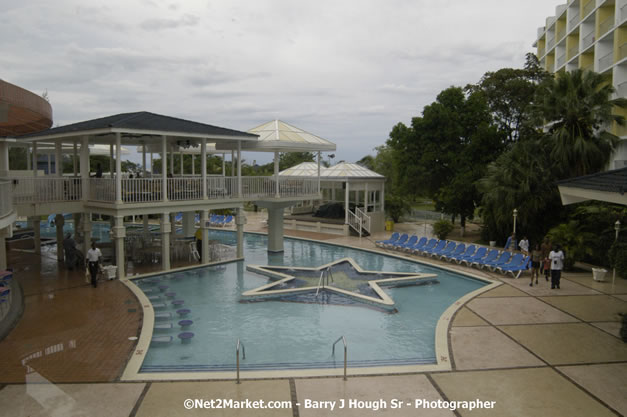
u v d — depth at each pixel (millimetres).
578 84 20984
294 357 10023
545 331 11227
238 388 8172
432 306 14164
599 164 20625
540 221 22812
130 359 9438
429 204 59469
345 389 8164
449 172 29906
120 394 7906
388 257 22531
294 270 18938
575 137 20719
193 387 8203
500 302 13789
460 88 29797
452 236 29734
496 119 30703
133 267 18812
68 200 17562
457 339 10688
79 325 11562
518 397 7898
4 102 9547
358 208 29812
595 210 19203
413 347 10672
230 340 11117
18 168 41062
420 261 20703
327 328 12047
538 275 17422
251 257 22391
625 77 28016
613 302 13781
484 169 27062
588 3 34156
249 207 46219
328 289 15906
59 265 18859
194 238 25844
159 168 46562
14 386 8188
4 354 9688
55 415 7195
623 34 28062
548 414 7328
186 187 18797
